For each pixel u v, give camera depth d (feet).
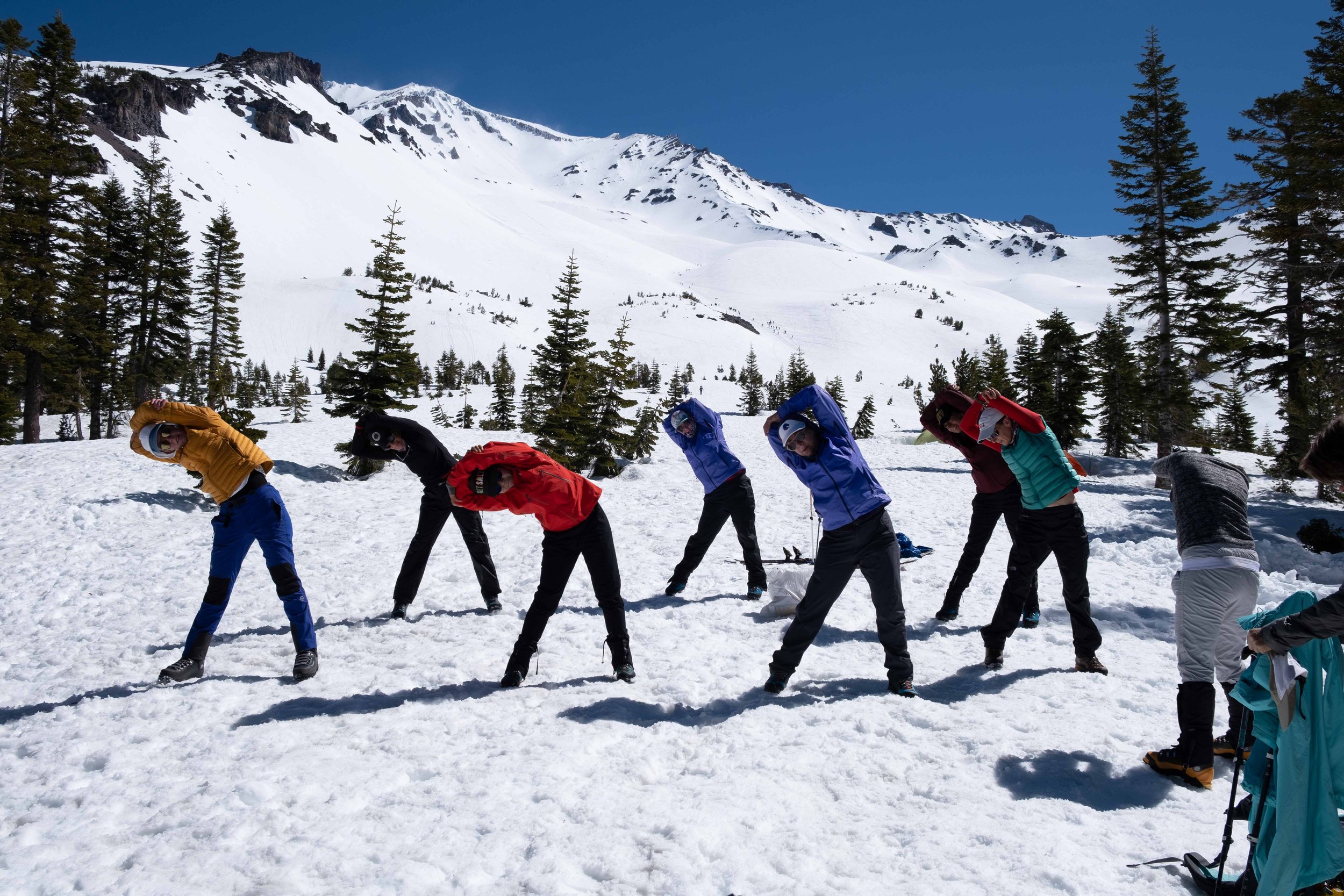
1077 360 102.63
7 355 78.02
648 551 29.35
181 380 111.04
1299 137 54.49
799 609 14.11
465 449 82.38
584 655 16.74
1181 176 70.85
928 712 12.85
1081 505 46.96
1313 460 7.77
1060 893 7.76
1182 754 10.66
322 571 25.25
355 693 14.21
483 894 7.95
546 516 14.49
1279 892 7.36
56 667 16.39
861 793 10.16
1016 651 16.78
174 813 9.58
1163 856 8.64
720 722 12.91
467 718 12.76
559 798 9.92
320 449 70.18
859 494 13.51
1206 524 11.19
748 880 8.09
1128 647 17.04
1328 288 54.29
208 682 14.60
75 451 62.80
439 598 21.75
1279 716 7.61
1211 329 69.77
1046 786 10.36
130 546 31.19
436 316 650.84
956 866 8.29
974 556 19.07
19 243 79.46
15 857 8.63
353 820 9.42
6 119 76.64
